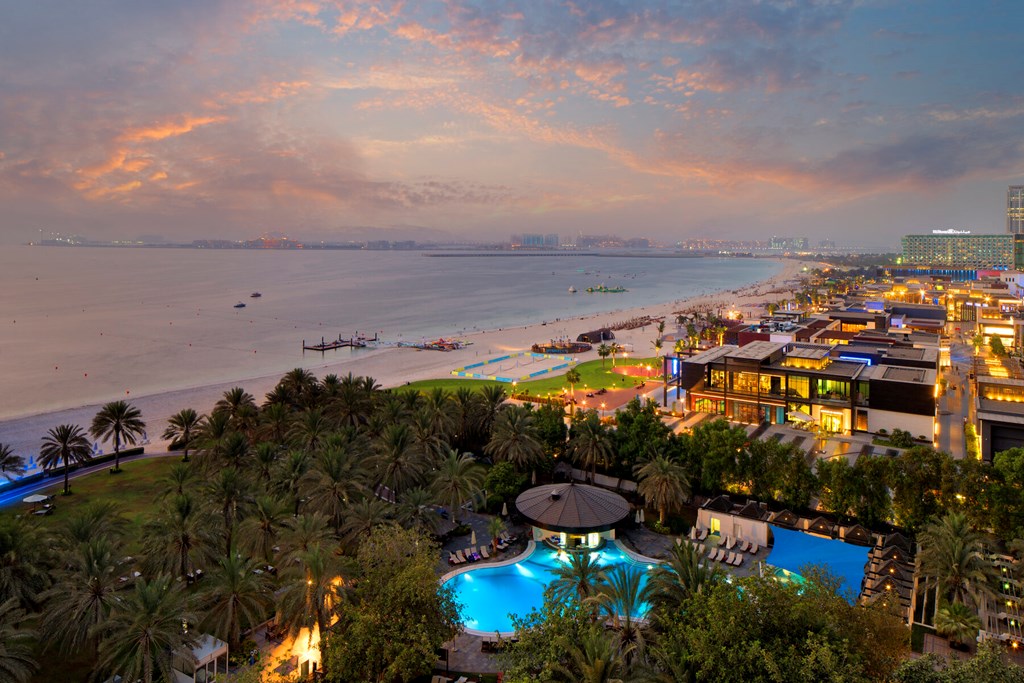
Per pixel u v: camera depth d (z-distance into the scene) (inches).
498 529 2319.1
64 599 1528.1
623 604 1615.4
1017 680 1090.7
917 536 1919.3
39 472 3501.5
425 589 1545.3
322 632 1616.6
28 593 1620.3
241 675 1391.5
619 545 2313.0
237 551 1879.9
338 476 2320.4
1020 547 1768.0
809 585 1348.4
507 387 5492.1
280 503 2121.1
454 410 3334.2
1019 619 1631.4
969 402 4562.0
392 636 1482.5
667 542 2393.0
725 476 2628.0
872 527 2361.0
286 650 1700.3
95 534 1813.5
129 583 1876.2
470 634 1823.3
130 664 1371.8
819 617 1222.3
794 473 2468.0
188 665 1489.9
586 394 5147.6
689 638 1220.5
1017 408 3026.6
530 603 2012.8
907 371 3969.0
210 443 3048.7
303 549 1811.0
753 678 1128.2
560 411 3415.4
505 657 1421.0
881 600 1411.2
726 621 1222.3
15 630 1462.8
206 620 1612.9
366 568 1674.5
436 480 2541.8
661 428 2938.0
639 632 1432.1
